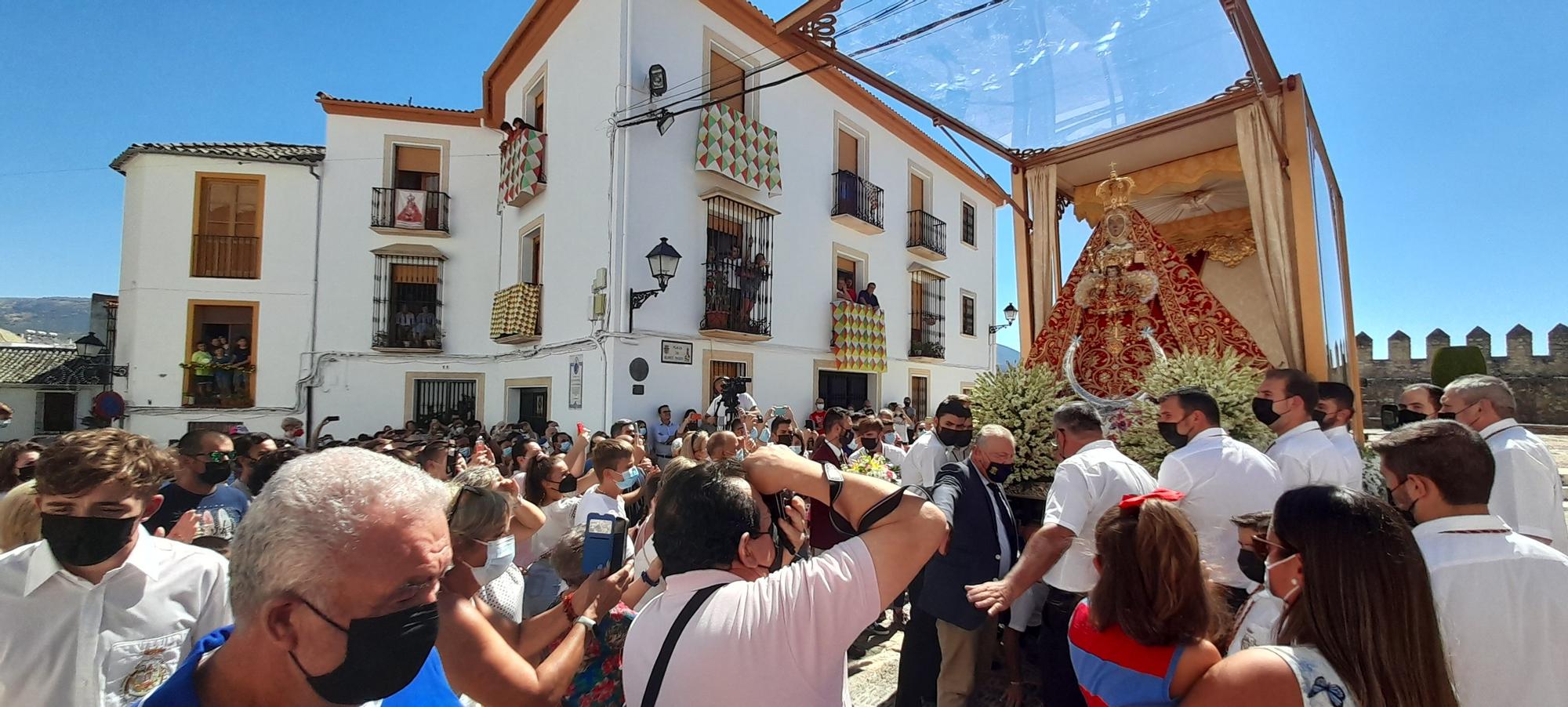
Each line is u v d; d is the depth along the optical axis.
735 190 11.66
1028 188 5.82
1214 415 2.96
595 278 10.32
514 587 2.44
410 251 13.33
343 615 1.11
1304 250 4.40
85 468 1.73
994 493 3.40
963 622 3.16
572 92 11.23
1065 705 3.06
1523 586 1.66
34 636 1.77
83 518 1.74
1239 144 4.73
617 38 10.16
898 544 1.49
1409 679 1.38
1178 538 1.71
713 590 1.53
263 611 1.11
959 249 17.69
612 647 2.11
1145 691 1.67
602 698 2.05
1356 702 1.38
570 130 11.20
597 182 10.40
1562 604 1.62
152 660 1.88
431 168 13.91
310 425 13.13
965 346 17.77
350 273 13.48
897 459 6.49
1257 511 2.69
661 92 10.16
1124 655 1.71
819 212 13.39
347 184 13.53
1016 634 3.53
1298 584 1.63
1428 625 1.42
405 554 1.15
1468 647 1.68
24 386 14.37
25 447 3.40
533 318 11.78
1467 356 15.70
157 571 1.93
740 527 1.57
